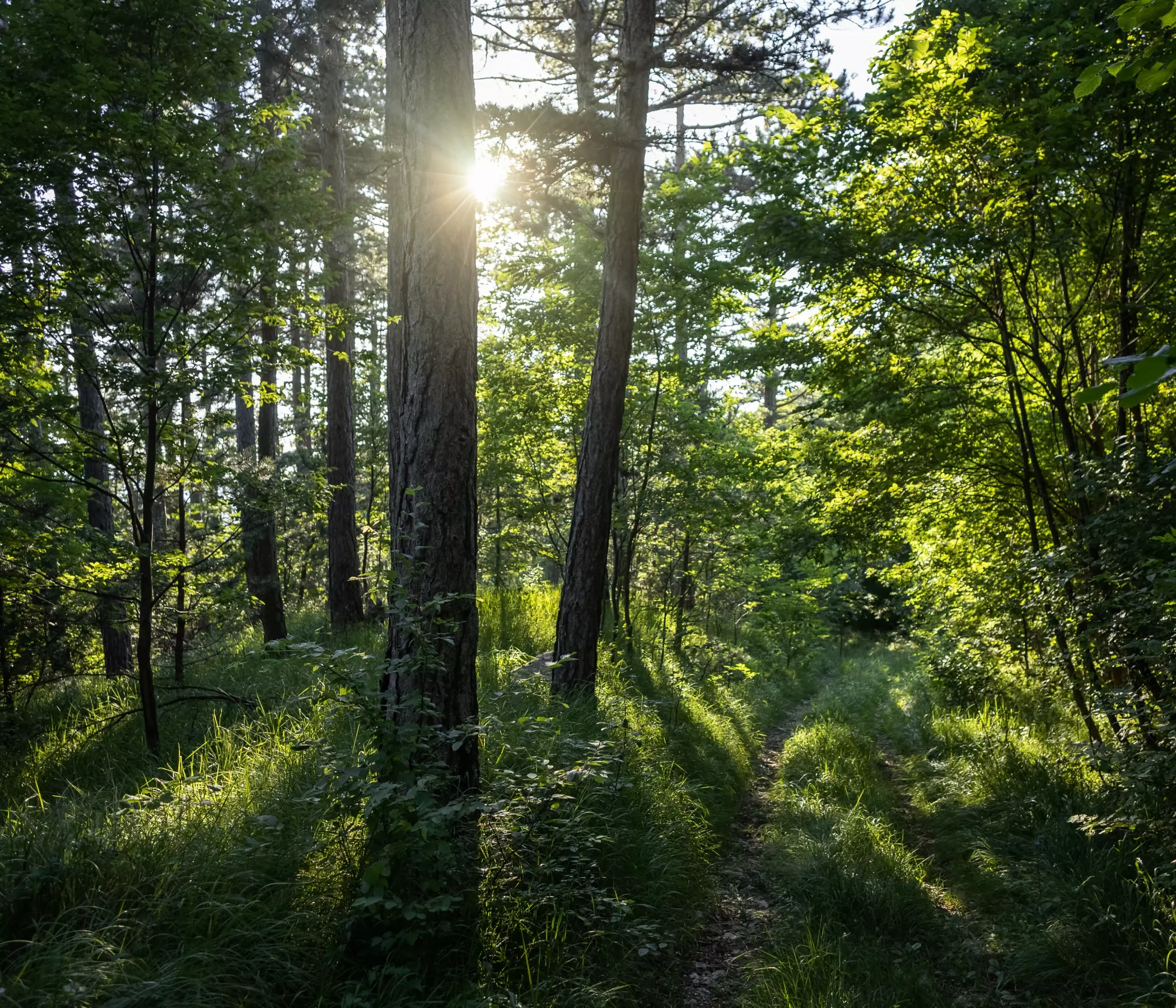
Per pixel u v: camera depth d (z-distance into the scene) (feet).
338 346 40.91
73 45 18.26
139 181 19.39
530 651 34.19
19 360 20.53
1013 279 24.75
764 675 46.75
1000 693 32.04
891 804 23.97
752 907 16.89
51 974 8.93
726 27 31.04
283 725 19.66
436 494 14.33
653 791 18.93
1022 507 27.50
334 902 11.84
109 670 33.96
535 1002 10.99
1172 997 12.32
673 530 45.34
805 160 23.84
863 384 27.81
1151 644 15.75
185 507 23.95
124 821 12.96
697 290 33.63
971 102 21.25
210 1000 9.33
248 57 21.08
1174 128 19.67
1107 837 17.80
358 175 42.57
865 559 33.24
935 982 13.69
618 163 27.12
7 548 23.25
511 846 13.92
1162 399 22.33
